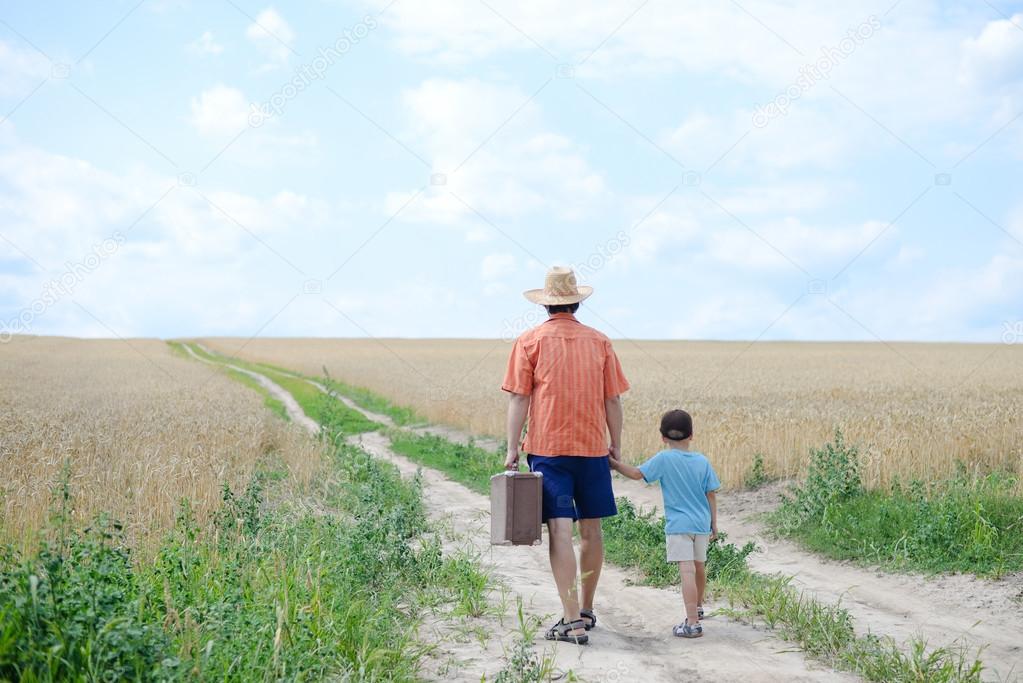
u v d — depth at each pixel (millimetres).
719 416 19688
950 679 5555
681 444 6812
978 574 8750
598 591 8141
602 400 6438
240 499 8867
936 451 13547
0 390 34000
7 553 5516
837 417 18156
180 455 13281
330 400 27750
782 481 14430
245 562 6844
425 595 7254
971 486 11492
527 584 8312
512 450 6441
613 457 6656
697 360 68812
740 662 5758
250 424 18078
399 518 8117
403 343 140375
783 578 8844
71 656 4113
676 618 7043
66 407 24234
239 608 5301
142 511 9273
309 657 4938
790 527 11477
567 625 6160
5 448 12867
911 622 7445
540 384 6363
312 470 14570
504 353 88438
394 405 34688
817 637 6195
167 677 4246
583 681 5234
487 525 11766
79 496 9398
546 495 6273
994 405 22031
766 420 17859
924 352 86562
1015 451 13852
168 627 5090
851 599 8336
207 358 91062
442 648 5988
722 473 14742
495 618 6840
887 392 29859
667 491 6672
